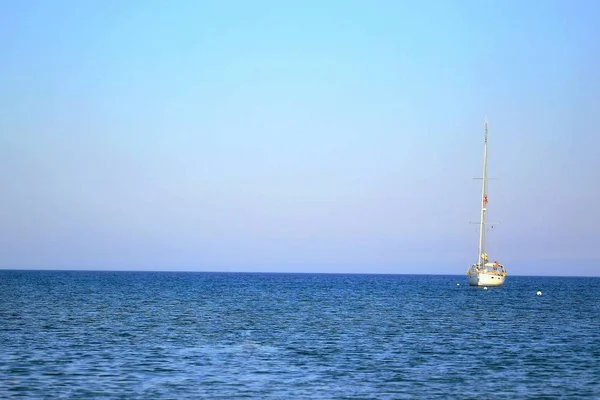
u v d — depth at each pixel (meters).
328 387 67.06
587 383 70.44
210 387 66.31
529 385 69.19
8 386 65.12
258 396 62.78
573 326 128.88
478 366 79.88
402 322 133.62
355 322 132.75
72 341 96.94
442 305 192.12
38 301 187.50
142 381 68.69
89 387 65.44
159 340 100.00
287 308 174.00
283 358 84.25
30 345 91.81
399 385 68.50
